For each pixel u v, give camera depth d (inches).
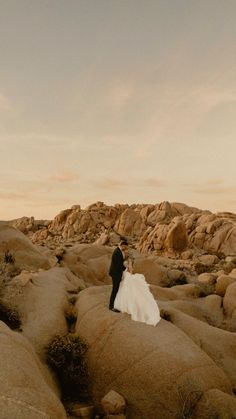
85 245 1130.7
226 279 698.2
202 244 1893.5
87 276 816.3
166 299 647.8
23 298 420.2
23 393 211.5
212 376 310.8
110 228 2598.4
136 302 362.3
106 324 353.7
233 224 1904.5
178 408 288.7
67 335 360.2
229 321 578.2
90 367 334.0
